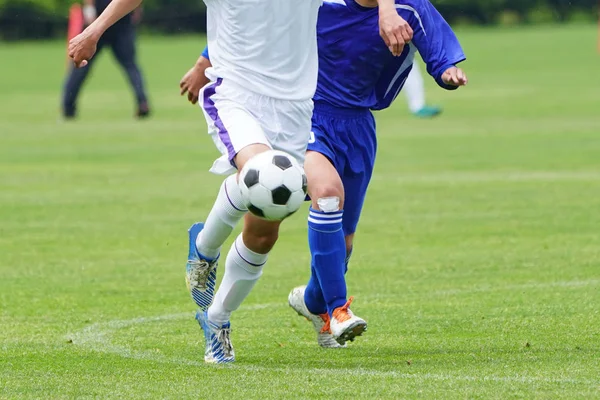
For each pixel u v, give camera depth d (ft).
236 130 52.49
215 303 55.36
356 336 56.13
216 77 54.80
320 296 59.52
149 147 172.35
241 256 54.70
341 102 60.70
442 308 68.59
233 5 53.16
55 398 46.88
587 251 88.12
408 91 214.69
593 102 237.25
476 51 435.12
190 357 56.13
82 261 87.40
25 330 63.41
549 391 46.88
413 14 60.08
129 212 111.86
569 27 616.80
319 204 56.49
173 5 622.54
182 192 125.18
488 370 51.55
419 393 46.93
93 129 202.08
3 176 140.46
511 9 638.53
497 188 124.88
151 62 409.49
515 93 267.80
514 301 69.97
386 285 76.84
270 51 53.42
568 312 66.08
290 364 54.34
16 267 85.10
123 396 47.09
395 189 125.70
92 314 68.28
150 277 81.10
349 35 60.23
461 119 210.59
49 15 601.62
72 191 127.03
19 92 301.43
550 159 149.28
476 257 86.74
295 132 54.49
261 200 50.31
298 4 53.42
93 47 54.65
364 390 47.65
